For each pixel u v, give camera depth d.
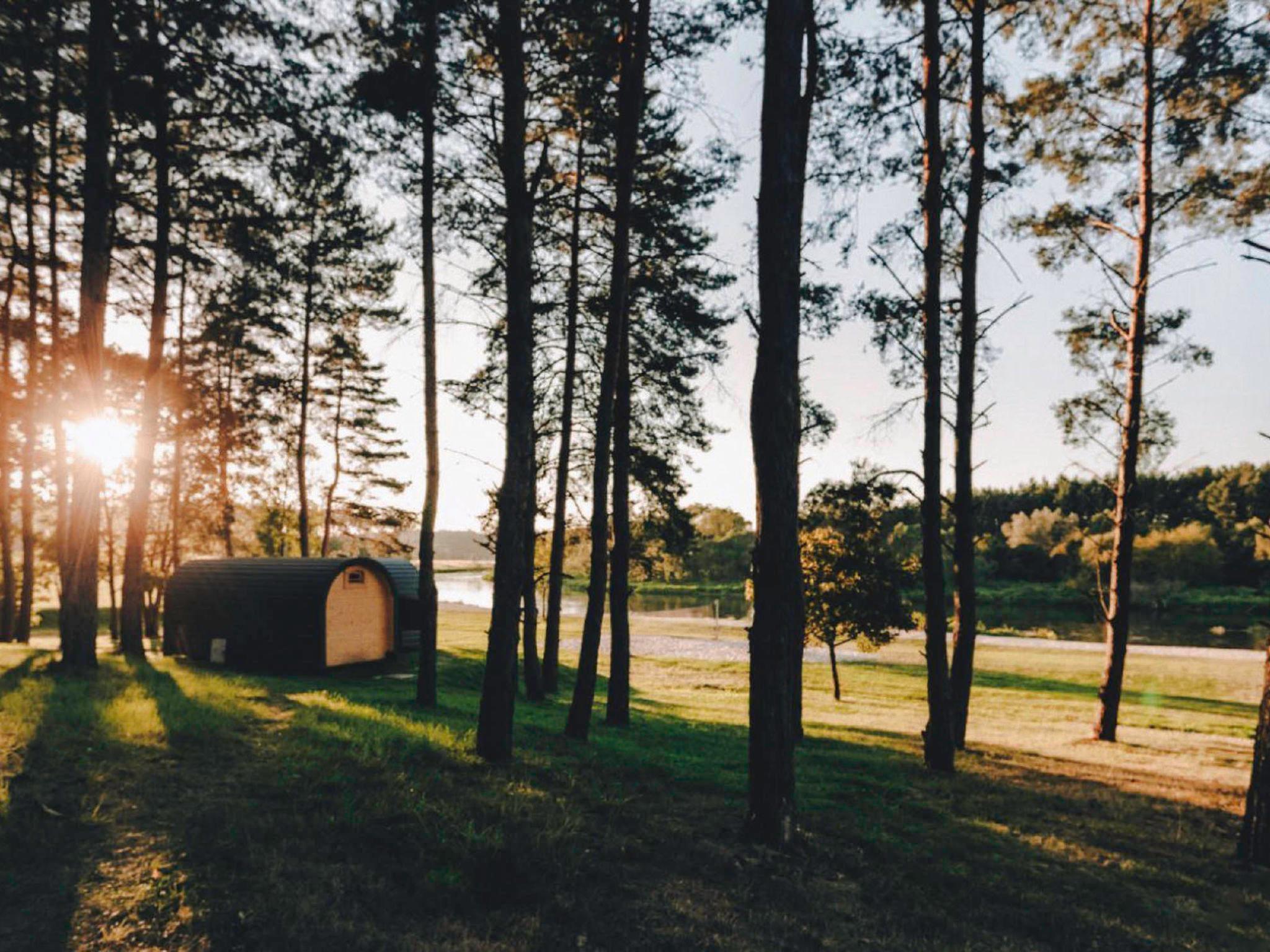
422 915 4.41
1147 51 13.82
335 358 26.88
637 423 16.55
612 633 13.23
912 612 20.72
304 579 16.98
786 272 6.39
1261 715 6.71
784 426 6.31
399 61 9.49
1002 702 21.31
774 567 6.25
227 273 17.77
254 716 9.27
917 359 11.49
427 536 12.22
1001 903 5.45
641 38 10.80
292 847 5.00
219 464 26.73
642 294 14.79
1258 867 6.48
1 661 12.32
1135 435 14.34
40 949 3.64
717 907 4.91
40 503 27.61
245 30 11.07
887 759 11.12
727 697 21.70
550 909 4.65
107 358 22.50
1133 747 13.59
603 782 7.74
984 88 12.36
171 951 3.75
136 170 14.80
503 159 8.87
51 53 11.30
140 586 14.84
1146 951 4.77
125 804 5.52
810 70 7.14
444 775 7.04
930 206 11.18
